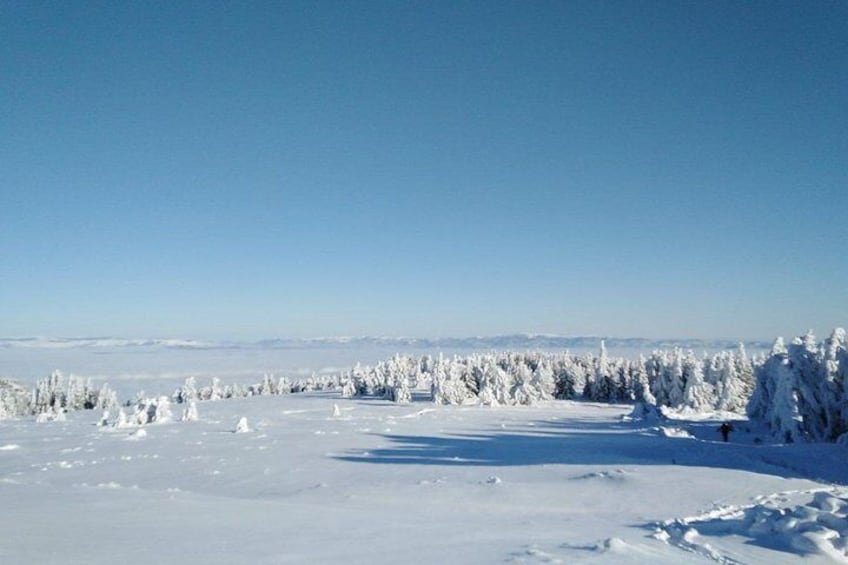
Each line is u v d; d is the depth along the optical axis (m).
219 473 30.25
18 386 135.88
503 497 22.03
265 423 64.56
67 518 13.07
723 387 80.25
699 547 12.06
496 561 9.81
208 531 12.01
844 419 40.47
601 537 12.72
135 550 9.88
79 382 131.38
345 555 10.09
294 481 27.39
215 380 144.38
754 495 20.33
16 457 38.50
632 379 116.44
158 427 62.41
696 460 29.91
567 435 48.94
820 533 11.97
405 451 38.50
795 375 41.91
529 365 135.38
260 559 9.54
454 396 103.81
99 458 37.16
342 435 50.53
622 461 30.83
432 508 19.52
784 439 41.28
